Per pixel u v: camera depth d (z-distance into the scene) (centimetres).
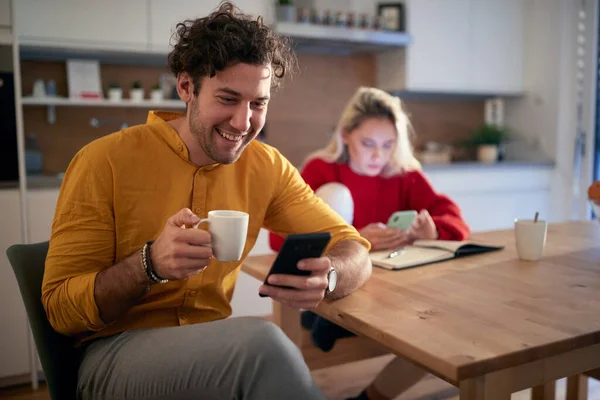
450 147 420
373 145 200
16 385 254
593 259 151
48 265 108
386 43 357
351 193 206
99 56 314
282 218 141
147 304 118
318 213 139
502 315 104
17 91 245
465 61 394
